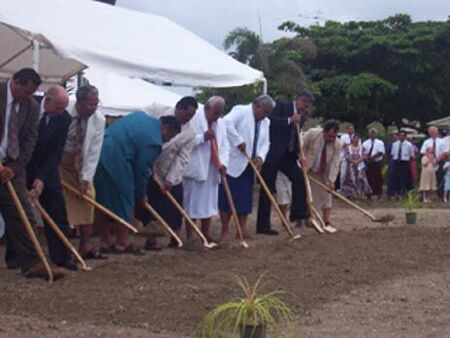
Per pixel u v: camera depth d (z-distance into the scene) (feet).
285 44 119.55
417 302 27.25
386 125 139.74
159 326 22.95
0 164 28.19
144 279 29.40
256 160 40.83
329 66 135.13
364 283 30.12
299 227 46.14
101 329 22.40
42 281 28.60
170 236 37.06
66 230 31.17
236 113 40.57
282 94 101.09
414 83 134.31
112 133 33.99
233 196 40.40
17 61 45.11
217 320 22.91
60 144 30.40
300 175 44.16
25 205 28.99
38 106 29.17
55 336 21.52
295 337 22.16
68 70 47.50
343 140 76.48
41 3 38.14
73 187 32.24
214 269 31.86
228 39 101.30
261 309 18.89
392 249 37.88
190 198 38.58
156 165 36.14
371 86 127.54
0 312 24.03
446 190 74.95
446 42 132.05
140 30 41.96
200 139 38.06
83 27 37.93
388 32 135.74
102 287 27.84
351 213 59.31
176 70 39.99
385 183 87.51
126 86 60.18
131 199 33.99
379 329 23.49
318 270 32.19
